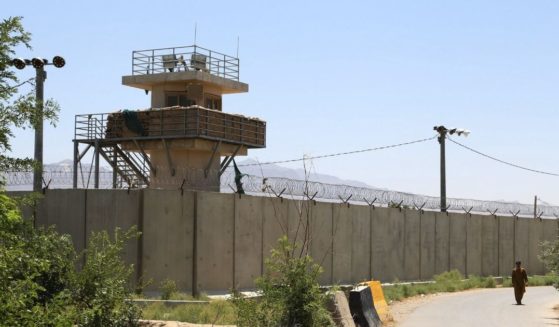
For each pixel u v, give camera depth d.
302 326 13.98
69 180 26.89
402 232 36.38
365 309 17.80
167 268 24.95
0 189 7.16
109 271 14.17
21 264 7.25
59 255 14.37
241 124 38.66
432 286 33.69
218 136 37.00
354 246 32.78
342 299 16.67
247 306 14.20
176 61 38.34
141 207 24.83
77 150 37.22
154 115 36.62
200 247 25.59
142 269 24.55
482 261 42.94
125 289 14.62
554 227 49.81
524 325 19.83
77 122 37.41
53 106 7.45
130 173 37.22
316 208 30.42
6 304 6.86
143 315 17.27
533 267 47.50
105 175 35.91
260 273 27.89
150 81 38.47
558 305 26.36
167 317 17.69
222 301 20.58
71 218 25.52
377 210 34.59
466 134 40.22
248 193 27.59
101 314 13.33
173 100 39.09
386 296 27.66
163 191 25.12
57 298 7.97
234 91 40.59
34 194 7.83
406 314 22.72
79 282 13.70
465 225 41.59
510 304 26.69
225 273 26.41
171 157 37.12
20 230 7.53
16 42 6.98
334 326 14.70
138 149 37.09
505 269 44.97
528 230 47.28
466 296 30.89
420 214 37.94
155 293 23.83
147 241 24.75
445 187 40.59
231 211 26.78
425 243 38.16
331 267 31.09
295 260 14.70
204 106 38.84
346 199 32.44
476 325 19.75
